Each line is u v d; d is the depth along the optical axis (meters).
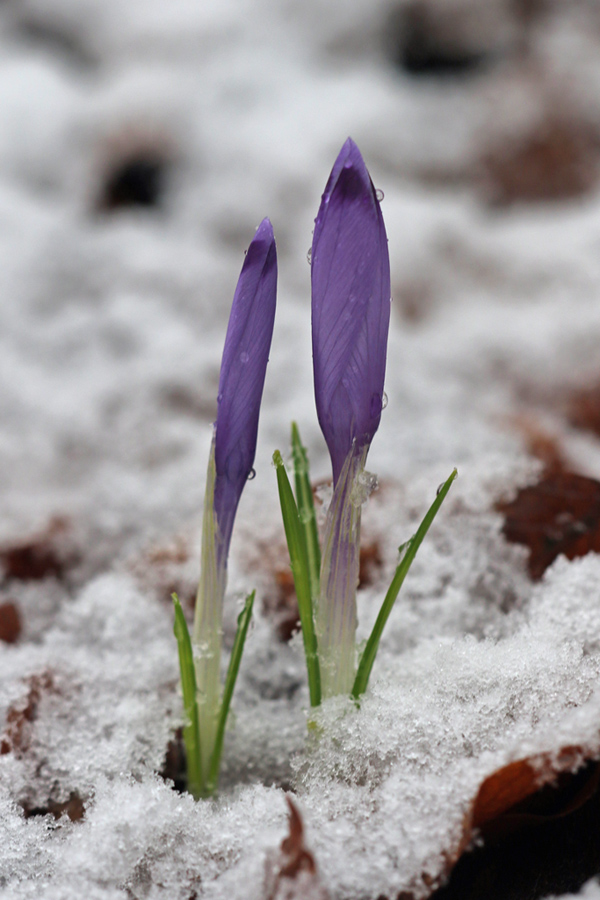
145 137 0.86
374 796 0.30
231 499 0.31
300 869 0.29
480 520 0.36
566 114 0.84
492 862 0.30
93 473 0.52
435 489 0.37
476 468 0.37
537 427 0.50
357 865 0.30
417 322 0.68
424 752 0.31
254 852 0.30
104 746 0.32
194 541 0.38
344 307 0.29
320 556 0.32
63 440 0.55
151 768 0.32
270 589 0.37
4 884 0.30
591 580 0.33
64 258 0.72
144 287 0.70
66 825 0.31
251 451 0.31
